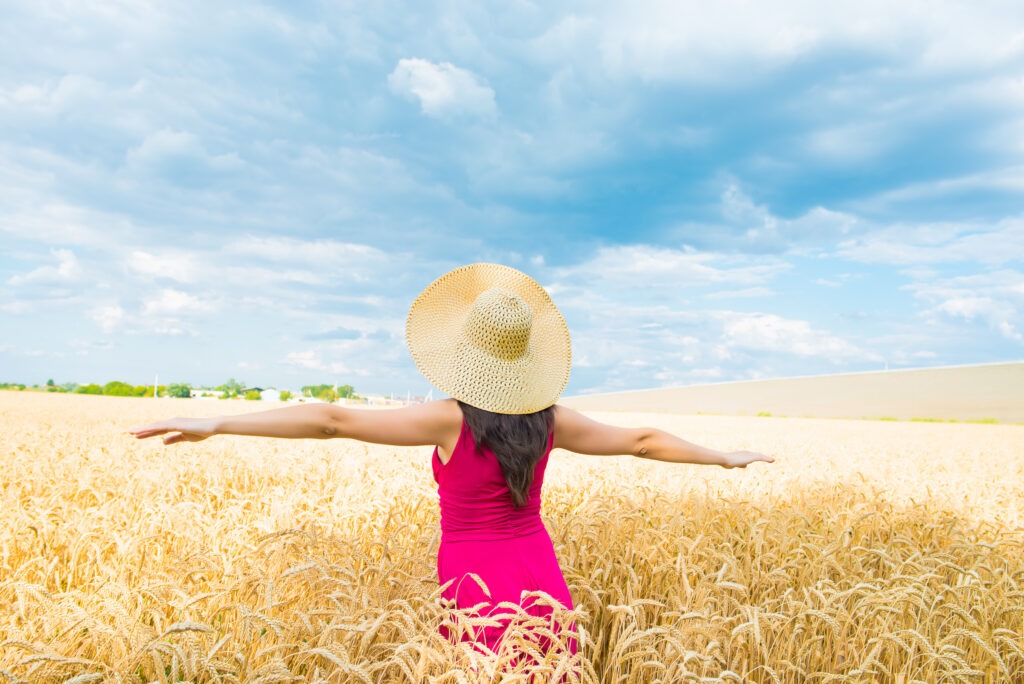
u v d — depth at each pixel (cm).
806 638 302
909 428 2872
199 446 970
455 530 271
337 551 346
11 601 308
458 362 272
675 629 254
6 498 523
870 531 496
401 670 230
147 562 357
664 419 3753
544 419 271
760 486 739
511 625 223
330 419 258
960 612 294
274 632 247
